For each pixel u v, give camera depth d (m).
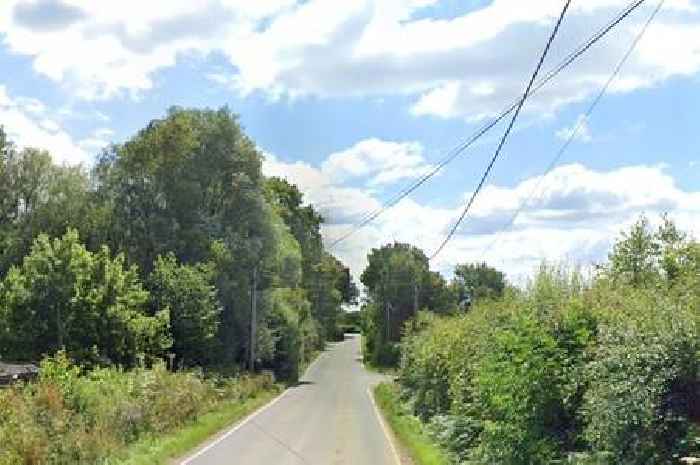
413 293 100.06
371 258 114.56
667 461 9.80
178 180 59.16
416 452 21.27
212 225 59.28
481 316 23.55
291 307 76.50
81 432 18.38
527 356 13.85
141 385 27.48
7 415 17.44
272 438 26.39
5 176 60.81
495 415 15.65
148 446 21.77
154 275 49.69
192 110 62.31
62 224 57.88
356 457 21.47
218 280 56.69
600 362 10.98
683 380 9.94
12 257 57.00
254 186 63.75
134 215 58.47
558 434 13.63
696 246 17.86
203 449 23.17
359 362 100.12
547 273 16.91
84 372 39.16
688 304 10.88
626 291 14.68
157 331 44.09
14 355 40.84
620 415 10.23
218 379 43.78
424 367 32.16
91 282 42.12
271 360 66.75
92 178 59.72
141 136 60.12
